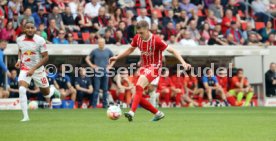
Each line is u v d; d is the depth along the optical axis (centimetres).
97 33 8469
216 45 8706
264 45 8988
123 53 4397
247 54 8600
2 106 7438
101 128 3747
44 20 8375
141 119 4769
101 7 8644
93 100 7656
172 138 3061
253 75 9012
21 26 8031
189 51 8369
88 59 7575
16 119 4906
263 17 10112
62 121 4562
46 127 3869
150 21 8988
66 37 8288
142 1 9512
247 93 8719
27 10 8094
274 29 10056
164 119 4825
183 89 8406
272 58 9144
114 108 4481
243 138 3070
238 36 9394
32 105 6712
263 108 7412
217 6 9831
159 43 4256
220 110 6806
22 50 4656
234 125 4069
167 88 8256
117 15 8869
